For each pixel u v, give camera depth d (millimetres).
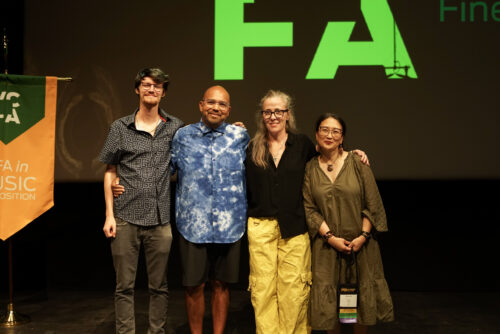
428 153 3609
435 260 3777
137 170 2531
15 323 3141
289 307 2502
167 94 3688
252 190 2559
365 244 2494
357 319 2484
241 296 3768
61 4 3680
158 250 2582
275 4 3637
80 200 3766
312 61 3635
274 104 2494
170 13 3674
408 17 3584
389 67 3602
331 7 3617
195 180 2541
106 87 3693
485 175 3584
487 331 3029
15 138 2961
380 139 3629
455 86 3574
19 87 2967
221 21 3660
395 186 3660
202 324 2951
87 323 3178
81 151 3713
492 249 3721
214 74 3674
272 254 2531
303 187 2574
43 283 3898
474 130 3578
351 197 2471
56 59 3699
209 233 2535
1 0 3639
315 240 2537
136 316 3303
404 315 3311
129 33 3680
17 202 2953
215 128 2602
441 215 3703
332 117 2496
